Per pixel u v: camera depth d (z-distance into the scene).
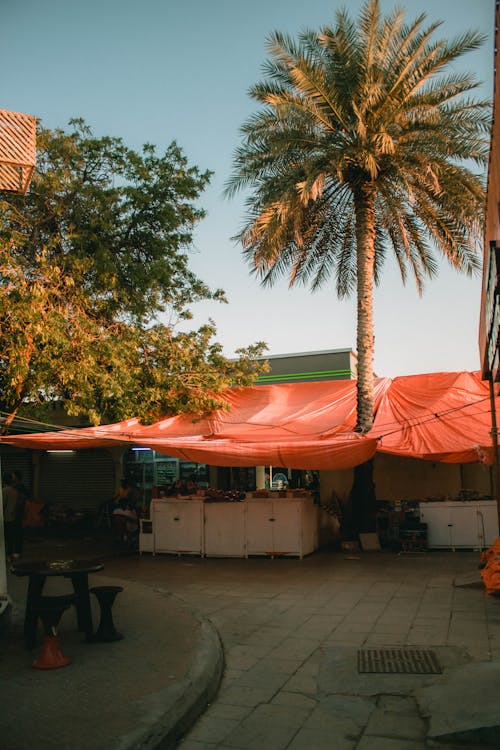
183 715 4.50
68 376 11.14
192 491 14.77
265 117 13.91
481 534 13.48
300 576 10.91
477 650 6.07
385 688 5.14
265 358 19.00
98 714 4.36
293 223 14.42
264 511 13.24
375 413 15.00
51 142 12.80
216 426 14.58
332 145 14.04
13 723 4.20
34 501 20.75
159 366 13.88
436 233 14.67
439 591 9.19
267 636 7.06
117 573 11.55
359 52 13.59
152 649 6.08
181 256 14.08
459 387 15.02
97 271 12.58
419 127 13.52
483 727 4.06
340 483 17.86
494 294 5.73
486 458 12.20
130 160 13.35
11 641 6.34
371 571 11.23
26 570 5.95
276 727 4.51
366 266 14.43
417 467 18.05
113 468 21.31
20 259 11.79
